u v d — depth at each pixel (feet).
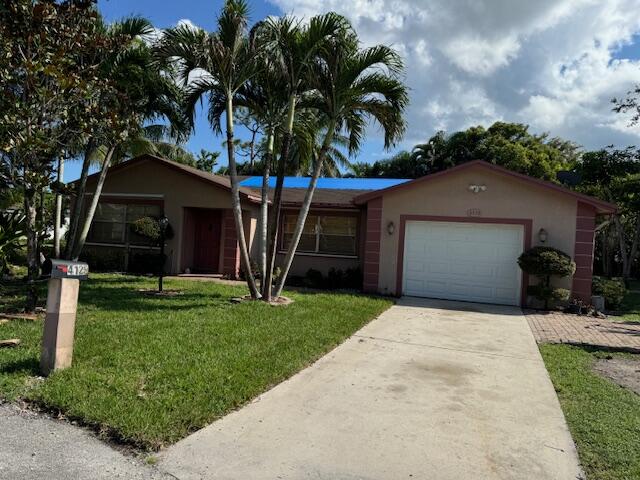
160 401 14.07
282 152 32.86
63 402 13.60
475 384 18.07
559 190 37.88
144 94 36.70
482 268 40.65
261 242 35.09
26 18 21.98
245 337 22.13
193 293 36.11
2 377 15.33
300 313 28.89
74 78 22.17
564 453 12.50
